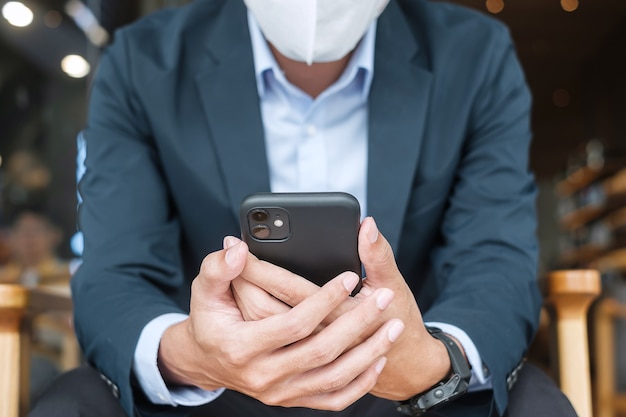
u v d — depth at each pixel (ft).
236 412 3.21
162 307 2.97
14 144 19.79
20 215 19.39
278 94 3.53
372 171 3.37
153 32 3.80
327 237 2.38
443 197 3.46
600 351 10.40
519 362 2.93
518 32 29.07
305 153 3.53
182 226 3.58
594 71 32.63
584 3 26.11
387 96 3.46
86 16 16.92
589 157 30.07
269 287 2.36
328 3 3.00
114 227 3.34
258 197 2.36
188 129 3.47
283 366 2.34
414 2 3.89
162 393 2.78
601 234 27.86
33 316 3.36
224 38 3.62
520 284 3.09
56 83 19.57
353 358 2.38
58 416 2.67
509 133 3.56
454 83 3.56
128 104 3.60
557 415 2.71
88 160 3.58
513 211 3.34
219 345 2.36
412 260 3.47
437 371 2.65
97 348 2.91
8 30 18.89
